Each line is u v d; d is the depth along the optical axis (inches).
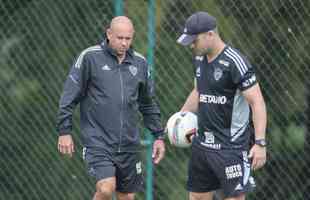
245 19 1224.2
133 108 1039.6
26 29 1238.9
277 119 1224.8
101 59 1026.1
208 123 992.2
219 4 1226.0
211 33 960.3
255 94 954.7
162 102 1210.6
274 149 1227.9
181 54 1209.4
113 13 1218.0
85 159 1039.0
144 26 1213.7
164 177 1225.4
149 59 1206.9
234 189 992.2
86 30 1224.2
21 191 1231.5
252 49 1222.3
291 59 1219.2
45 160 1228.5
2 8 1240.8
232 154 987.9
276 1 1219.2
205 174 1021.8
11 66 1237.7
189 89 1210.0
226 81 967.6
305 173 1226.6
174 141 1030.4
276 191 1228.5
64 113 1021.2
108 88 1025.5
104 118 1027.3
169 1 1219.9
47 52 1233.4
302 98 1222.3
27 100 1229.7
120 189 1073.5
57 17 1230.9
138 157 1061.8
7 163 1230.9
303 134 1222.9
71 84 1024.2
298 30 1218.0
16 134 1229.7
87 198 1226.6
